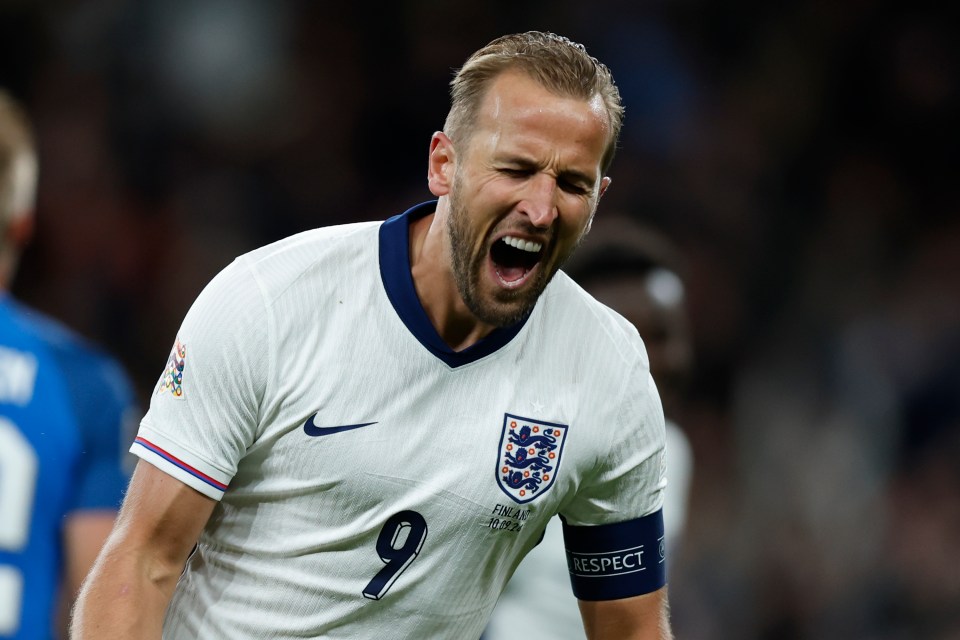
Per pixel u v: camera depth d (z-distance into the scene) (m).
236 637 9.89
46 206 40.91
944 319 40.31
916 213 44.22
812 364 40.25
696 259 42.38
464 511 9.76
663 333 16.09
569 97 9.17
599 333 10.26
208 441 9.40
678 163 43.94
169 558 9.52
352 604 9.84
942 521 35.97
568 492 10.30
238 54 44.28
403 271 9.62
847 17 46.16
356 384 9.48
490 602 10.49
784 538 35.75
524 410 9.85
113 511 12.81
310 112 44.41
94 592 9.23
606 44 45.47
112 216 40.94
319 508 9.62
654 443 10.49
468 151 9.30
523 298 9.48
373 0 45.47
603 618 11.02
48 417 12.55
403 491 9.60
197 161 43.09
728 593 34.25
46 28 43.31
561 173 9.12
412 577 9.86
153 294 40.28
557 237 9.34
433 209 10.01
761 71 45.78
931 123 45.34
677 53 45.50
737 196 43.66
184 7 44.28
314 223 43.38
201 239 41.34
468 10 45.62
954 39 46.12
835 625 34.28
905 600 34.72
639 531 10.74
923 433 38.06
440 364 9.62
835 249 42.88
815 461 37.06
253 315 9.34
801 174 44.84
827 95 45.78
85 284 40.00
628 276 16.16
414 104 44.91
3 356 12.50
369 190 44.28
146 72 43.72
